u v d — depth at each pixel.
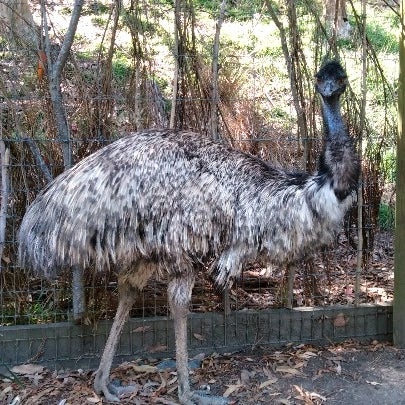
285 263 2.84
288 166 3.56
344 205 2.74
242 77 3.83
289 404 2.81
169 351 3.24
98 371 2.88
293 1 3.26
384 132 3.44
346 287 3.70
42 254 2.68
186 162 2.67
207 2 5.00
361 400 2.84
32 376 3.05
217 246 2.69
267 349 3.31
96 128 3.21
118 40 4.19
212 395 2.85
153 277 3.24
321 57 3.39
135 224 2.60
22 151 3.13
